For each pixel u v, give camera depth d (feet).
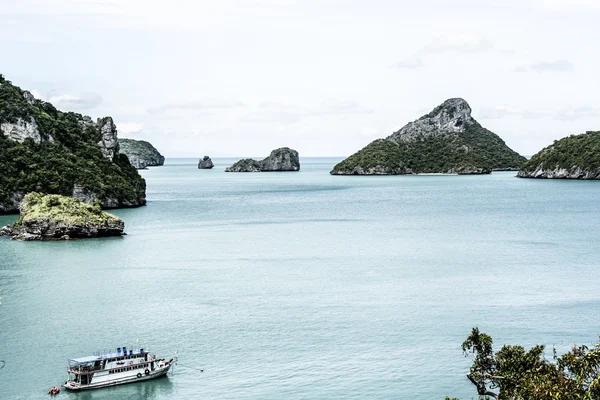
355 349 264.11
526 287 357.82
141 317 306.35
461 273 395.55
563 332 281.13
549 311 311.06
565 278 378.94
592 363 168.55
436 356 256.11
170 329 289.12
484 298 335.67
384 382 233.55
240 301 332.60
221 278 384.47
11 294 348.59
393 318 302.45
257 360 253.85
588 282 367.86
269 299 336.08
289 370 244.42
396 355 257.34
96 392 230.27
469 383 232.53
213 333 283.38
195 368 247.70
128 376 237.04
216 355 259.39
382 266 419.74
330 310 315.78
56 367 248.93
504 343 268.21
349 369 244.63
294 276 389.39
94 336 280.51
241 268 414.41
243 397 223.92
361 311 313.73
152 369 241.14
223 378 238.68
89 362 237.04
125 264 428.97
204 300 334.85
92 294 348.38
